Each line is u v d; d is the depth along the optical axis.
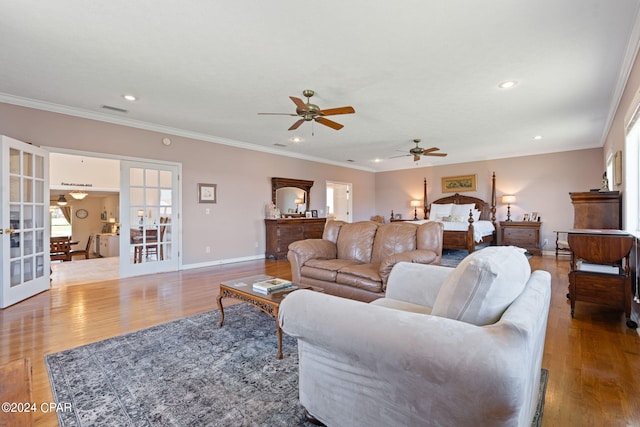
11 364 1.24
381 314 1.13
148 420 1.51
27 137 3.80
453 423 0.96
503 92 3.55
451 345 0.94
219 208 5.85
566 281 4.36
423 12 2.14
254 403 1.64
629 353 2.21
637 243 2.89
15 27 2.30
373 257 3.37
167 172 5.16
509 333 0.92
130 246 4.76
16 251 3.48
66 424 1.48
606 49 2.62
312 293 1.39
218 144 5.84
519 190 7.31
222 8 2.10
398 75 3.11
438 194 8.68
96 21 2.24
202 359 2.13
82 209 10.68
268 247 6.56
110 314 3.06
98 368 2.01
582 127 5.04
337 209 9.33
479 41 2.50
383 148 6.74
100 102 3.87
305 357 1.45
